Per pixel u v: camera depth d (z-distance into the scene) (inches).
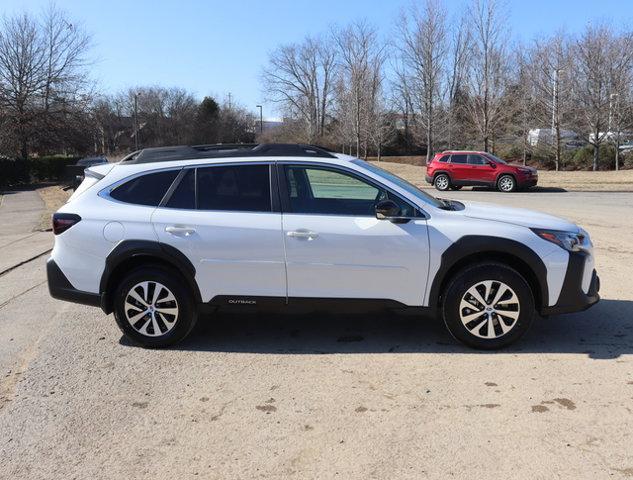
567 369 170.9
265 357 186.5
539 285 183.9
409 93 1875.0
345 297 186.5
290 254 185.0
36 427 143.4
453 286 184.1
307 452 129.2
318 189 193.8
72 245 193.3
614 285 270.1
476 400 152.0
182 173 194.7
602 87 1403.8
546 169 1601.9
